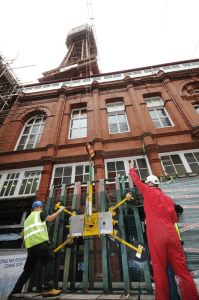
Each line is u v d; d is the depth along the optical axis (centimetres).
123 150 742
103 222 304
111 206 354
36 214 287
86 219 314
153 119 935
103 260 304
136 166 711
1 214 659
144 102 977
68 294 279
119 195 373
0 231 614
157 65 1253
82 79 1288
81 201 435
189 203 321
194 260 266
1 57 1144
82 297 243
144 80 1117
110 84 1124
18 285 253
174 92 979
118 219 345
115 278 422
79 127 966
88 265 337
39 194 638
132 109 959
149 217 206
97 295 265
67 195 432
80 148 808
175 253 184
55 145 828
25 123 1074
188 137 766
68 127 961
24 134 1002
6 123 928
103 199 376
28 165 780
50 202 411
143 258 278
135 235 463
